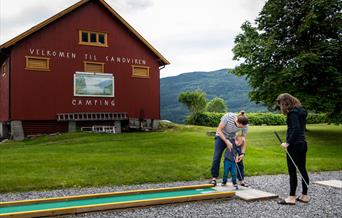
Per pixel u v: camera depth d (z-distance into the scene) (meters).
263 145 18.84
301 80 21.84
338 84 20.95
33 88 22.08
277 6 23.06
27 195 7.75
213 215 5.97
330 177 10.03
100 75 24.14
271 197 7.16
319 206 6.63
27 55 22.00
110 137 19.50
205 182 9.21
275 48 22.28
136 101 25.50
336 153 16.02
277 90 21.98
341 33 22.09
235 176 7.91
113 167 10.59
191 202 6.77
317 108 21.00
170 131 25.22
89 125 23.94
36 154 13.46
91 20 24.12
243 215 5.98
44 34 22.56
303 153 6.72
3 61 23.70
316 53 20.69
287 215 6.01
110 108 24.44
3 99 23.77
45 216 5.66
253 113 39.62
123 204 6.19
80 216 5.83
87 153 13.85
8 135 23.05
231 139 7.98
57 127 22.91
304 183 6.87
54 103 22.61
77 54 23.53
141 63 25.89
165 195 7.11
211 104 72.25
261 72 23.34
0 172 9.83
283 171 10.70
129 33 25.50
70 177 9.29
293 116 6.64
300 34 21.88
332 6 21.48
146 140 17.94
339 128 28.00
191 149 14.91
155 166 10.79
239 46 24.53
